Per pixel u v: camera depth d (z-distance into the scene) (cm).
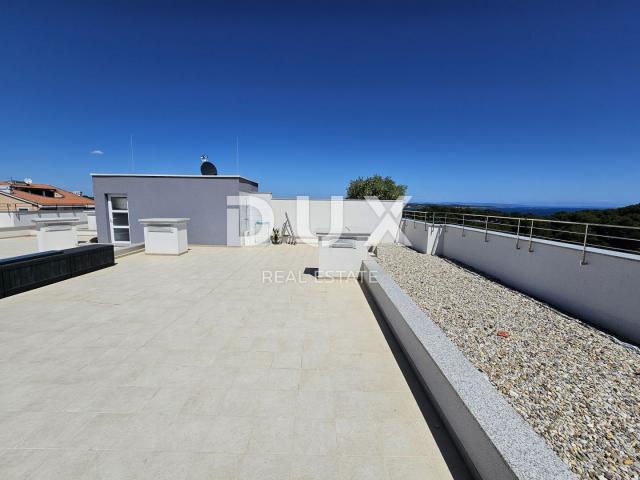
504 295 694
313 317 434
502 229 1045
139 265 760
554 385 337
